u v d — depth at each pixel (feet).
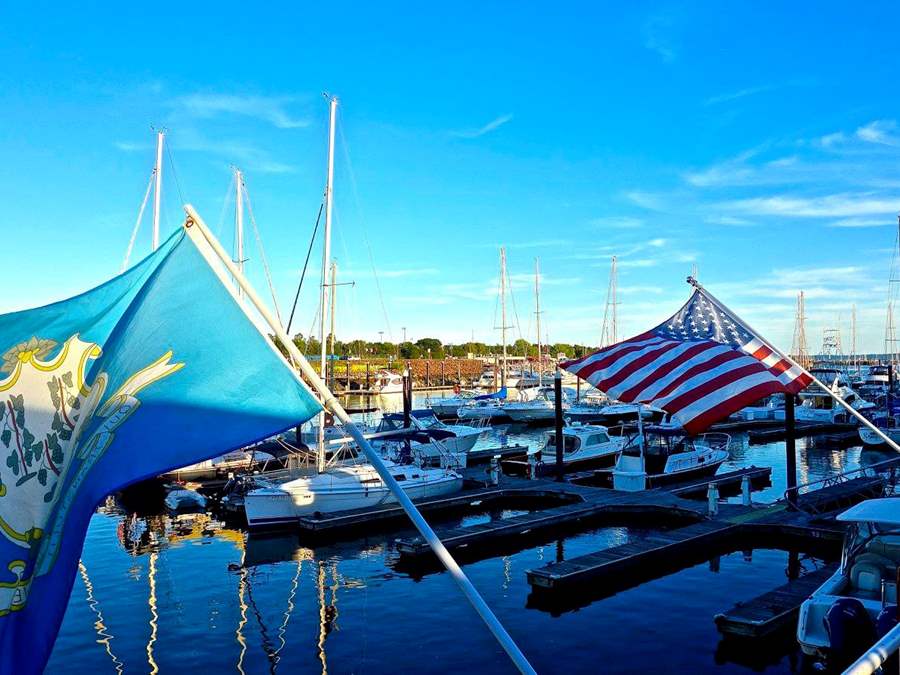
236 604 55.77
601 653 45.60
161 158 115.03
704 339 32.30
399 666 44.27
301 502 80.74
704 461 109.50
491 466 101.24
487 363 415.03
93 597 57.36
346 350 359.05
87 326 14.24
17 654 11.71
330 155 96.78
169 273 15.10
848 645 32.32
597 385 34.24
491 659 45.14
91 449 12.84
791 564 64.59
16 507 12.48
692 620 50.93
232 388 13.60
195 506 92.99
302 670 43.86
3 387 13.07
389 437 101.91
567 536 76.89
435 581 61.31
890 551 40.14
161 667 44.27
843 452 143.33
